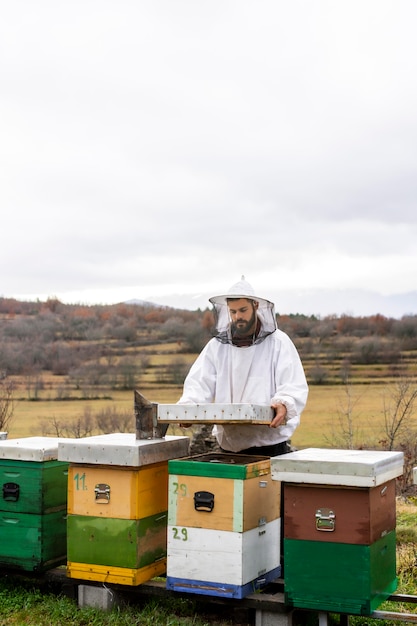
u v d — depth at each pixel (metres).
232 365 4.98
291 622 4.20
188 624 4.41
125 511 4.55
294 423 4.91
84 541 4.68
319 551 4.01
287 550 4.09
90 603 4.72
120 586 4.63
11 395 16.25
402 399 11.80
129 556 4.53
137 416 4.89
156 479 4.75
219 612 4.77
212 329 5.04
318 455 4.25
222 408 4.30
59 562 5.08
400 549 6.24
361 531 3.92
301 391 4.79
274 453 4.95
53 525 5.02
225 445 5.04
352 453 4.41
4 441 5.32
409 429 11.70
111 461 4.54
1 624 4.51
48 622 4.53
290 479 4.04
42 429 15.01
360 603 3.90
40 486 4.89
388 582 4.27
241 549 4.19
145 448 4.55
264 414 4.42
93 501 4.66
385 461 4.06
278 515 4.74
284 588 4.22
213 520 4.27
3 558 4.99
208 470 4.30
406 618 3.92
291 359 4.89
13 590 5.10
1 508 5.02
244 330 4.88
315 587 4.01
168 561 4.39
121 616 4.59
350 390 12.94
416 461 10.91
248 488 4.28
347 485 3.91
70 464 4.75
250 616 4.56
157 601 4.87
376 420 12.50
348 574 3.93
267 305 4.86
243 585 4.21
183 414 4.40
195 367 5.14
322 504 4.01
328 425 12.87
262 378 4.91
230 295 4.82
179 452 4.96
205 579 4.28
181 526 4.36
